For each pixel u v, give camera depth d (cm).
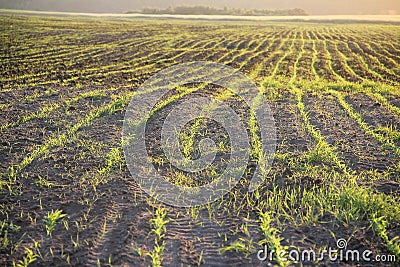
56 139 805
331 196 580
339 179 650
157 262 434
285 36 3462
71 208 557
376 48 2634
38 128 880
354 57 2211
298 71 1750
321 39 3222
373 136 852
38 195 592
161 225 492
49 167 684
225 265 450
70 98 1138
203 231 514
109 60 1906
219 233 507
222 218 543
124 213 546
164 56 2088
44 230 506
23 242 483
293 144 809
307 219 528
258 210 561
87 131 869
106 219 531
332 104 1127
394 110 1053
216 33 3622
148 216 539
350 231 507
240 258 459
